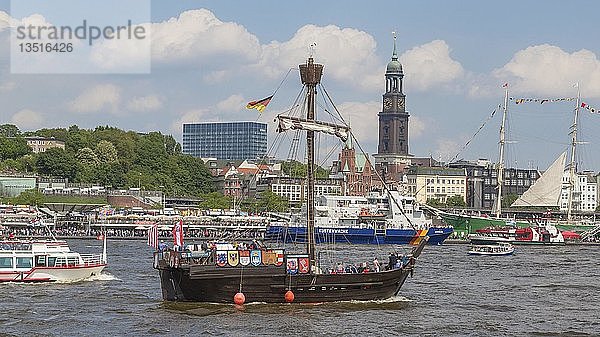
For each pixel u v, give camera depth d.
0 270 135.62
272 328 98.38
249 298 110.56
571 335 100.31
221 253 109.75
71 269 140.00
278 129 119.69
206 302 110.75
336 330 98.50
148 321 101.88
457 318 109.81
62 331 96.31
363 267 119.56
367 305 114.38
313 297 112.56
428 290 139.38
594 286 153.50
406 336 97.12
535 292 141.62
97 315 106.12
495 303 125.38
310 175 120.06
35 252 138.12
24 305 114.00
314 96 122.38
